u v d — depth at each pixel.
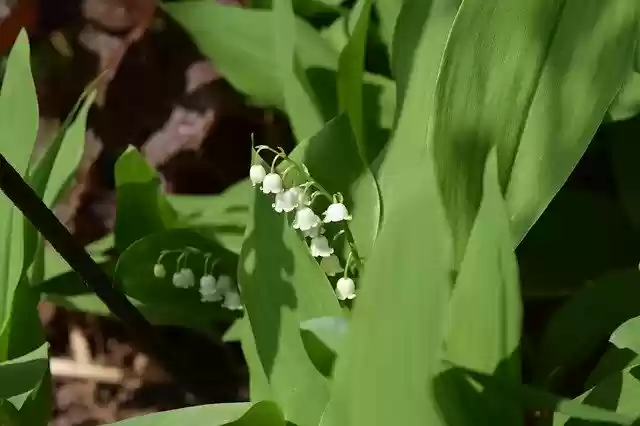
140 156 0.57
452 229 0.48
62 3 0.70
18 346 0.55
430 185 0.44
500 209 0.46
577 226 0.54
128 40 0.68
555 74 0.48
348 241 0.50
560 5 0.47
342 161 0.51
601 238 0.54
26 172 0.55
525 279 0.54
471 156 0.48
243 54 0.60
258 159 0.50
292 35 0.55
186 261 0.56
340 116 0.52
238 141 0.67
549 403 0.44
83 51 0.69
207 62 0.66
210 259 0.57
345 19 0.60
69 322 0.67
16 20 0.69
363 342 0.44
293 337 0.50
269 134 0.66
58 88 0.70
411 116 0.50
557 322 0.52
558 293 0.54
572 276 0.54
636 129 0.55
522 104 0.48
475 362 0.46
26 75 0.56
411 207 0.44
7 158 0.55
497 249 0.46
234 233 0.58
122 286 0.56
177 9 0.61
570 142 0.48
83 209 0.68
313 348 0.48
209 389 0.59
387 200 0.50
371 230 0.51
